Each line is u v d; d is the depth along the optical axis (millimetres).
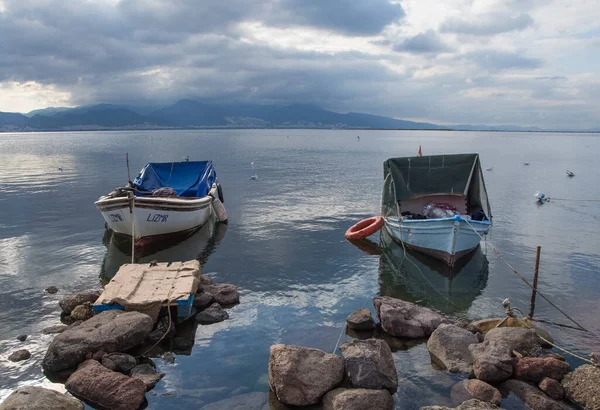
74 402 8555
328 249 20312
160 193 22375
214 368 10539
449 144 134875
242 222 25656
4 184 41188
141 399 9141
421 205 22016
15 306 13828
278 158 73438
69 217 26797
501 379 9773
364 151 95000
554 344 11445
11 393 9109
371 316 12578
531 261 18719
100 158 72000
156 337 11648
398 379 9984
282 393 9055
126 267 14430
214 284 15273
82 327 10828
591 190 38375
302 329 12438
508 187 40031
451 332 11094
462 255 18688
